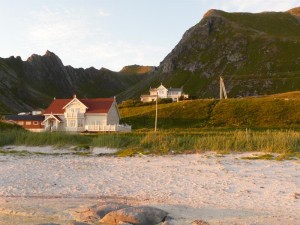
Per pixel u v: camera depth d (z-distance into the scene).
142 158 29.48
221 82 103.69
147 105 105.75
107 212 13.34
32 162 27.33
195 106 88.69
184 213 13.73
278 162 26.33
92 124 76.62
